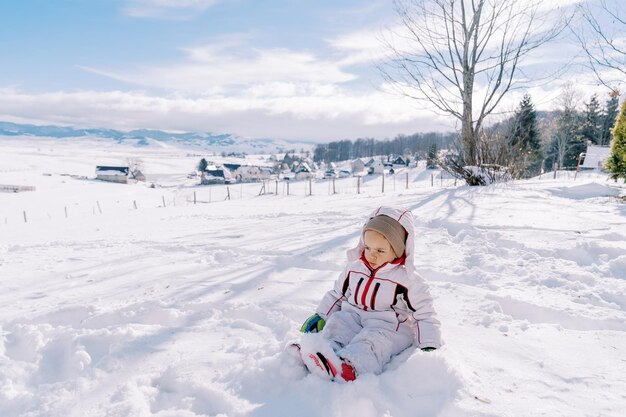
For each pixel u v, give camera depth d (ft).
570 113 158.20
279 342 8.53
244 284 13.57
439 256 15.92
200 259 17.43
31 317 11.19
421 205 29.01
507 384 7.04
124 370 7.89
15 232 38.52
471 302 11.27
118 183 284.82
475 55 40.81
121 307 11.49
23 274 16.06
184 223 32.24
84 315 11.39
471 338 9.04
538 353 8.31
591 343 8.71
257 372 7.15
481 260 14.90
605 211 23.02
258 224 27.37
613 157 37.88
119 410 6.45
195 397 6.91
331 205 38.70
